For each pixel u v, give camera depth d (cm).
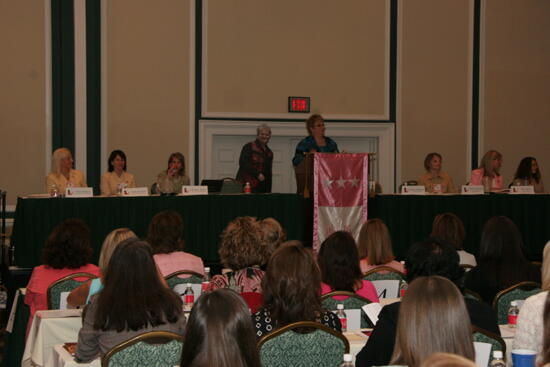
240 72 1044
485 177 863
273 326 305
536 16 1133
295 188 1087
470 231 795
